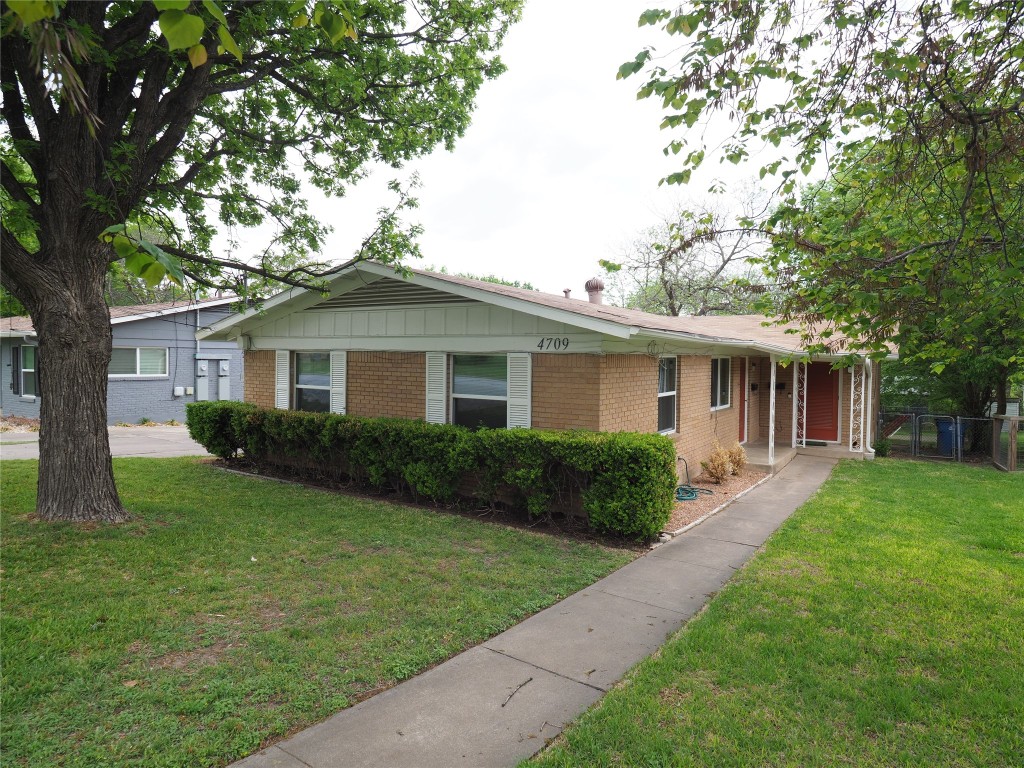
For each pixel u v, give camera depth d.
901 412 20.36
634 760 3.14
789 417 16.62
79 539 6.43
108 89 7.04
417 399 9.65
